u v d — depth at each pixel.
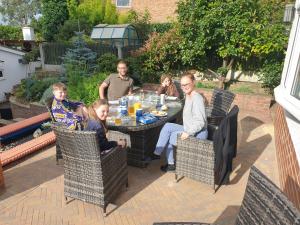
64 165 3.16
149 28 12.59
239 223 1.89
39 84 9.02
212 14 7.77
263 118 6.63
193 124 3.52
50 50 12.94
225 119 3.26
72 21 15.45
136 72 9.16
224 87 8.66
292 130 3.71
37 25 18.69
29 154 4.60
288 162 3.46
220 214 3.14
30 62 13.70
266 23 7.75
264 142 5.16
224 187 3.66
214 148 3.30
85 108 4.33
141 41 12.36
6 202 3.38
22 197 3.48
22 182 3.81
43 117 6.39
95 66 9.35
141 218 3.08
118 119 3.70
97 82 7.71
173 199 3.43
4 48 12.57
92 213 3.17
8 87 13.10
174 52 9.05
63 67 9.65
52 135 5.19
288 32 7.51
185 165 3.61
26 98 8.95
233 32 7.80
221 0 7.98
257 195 1.73
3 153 4.41
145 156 4.16
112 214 3.15
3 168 4.17
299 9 3.60
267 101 6.99
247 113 7.05
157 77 9.36
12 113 9.34
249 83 8.88
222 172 3.56
